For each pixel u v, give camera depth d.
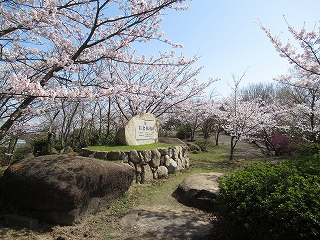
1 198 3.75
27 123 6.99
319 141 8.25
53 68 3.86
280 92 15.80
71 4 3.67
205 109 13.49
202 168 7.91
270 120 10.95
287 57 6.09
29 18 3.43
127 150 5.80
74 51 4.65
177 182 6.07
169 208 4.30
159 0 4.25
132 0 4.04
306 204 2.17
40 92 3.05
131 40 4.77
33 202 3.46
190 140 16.56
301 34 5.55
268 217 2.24
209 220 3.77
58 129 11.44
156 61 6.57
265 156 10.85
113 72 7.91
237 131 9.86
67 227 3.32
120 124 11.70
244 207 2.44
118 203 4.35
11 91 3.08
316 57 5.60
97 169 3.80
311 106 9.38
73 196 3.33
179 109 10.42
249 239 2.46
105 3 3.73
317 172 2.87
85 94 3.64
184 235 3.22
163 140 9.51
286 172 2.79
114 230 3.36
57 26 4.00
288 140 9.95
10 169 3.83
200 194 4.43
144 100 7.96
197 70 9.34
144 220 3.72
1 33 3.27
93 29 3.85
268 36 5.98
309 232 2.02
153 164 6.24
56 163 3.79
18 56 4.08
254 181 2.66
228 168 7.93
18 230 3.18
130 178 4.72
